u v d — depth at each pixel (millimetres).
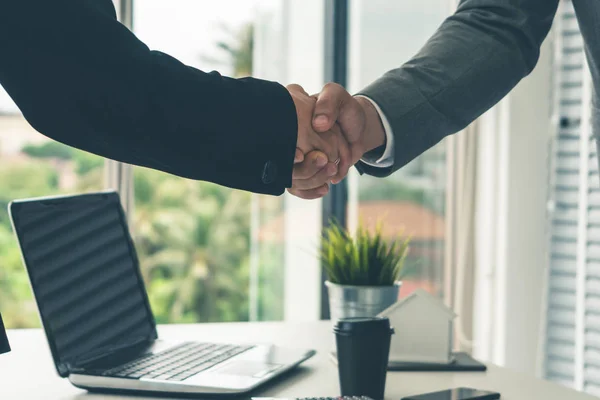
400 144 1218
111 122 892
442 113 1241
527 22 1301
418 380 1115
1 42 829
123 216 1322
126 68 879
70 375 1031
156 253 7473
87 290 1168
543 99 2500
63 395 1017
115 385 1015
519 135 2498
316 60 3084
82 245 1191
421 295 1205
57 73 852
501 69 1282
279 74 3410
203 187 7574
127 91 882
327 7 2727
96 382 1021
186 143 926
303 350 1230
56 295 1100
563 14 2430
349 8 2715
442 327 1192
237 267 7609
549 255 2461
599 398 1021
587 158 2328
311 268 3283
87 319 1148
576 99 2402
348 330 989
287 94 984
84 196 1237
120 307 1237
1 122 7730
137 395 1015
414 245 2799
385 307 1296
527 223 2520
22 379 1098
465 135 2611
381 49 2861
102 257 1229
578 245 2369
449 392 1002
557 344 2449
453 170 2688
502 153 2531
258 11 3631
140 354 1169
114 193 1318
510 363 2529
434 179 2793
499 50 1285
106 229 1265
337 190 2709
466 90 1256
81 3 868
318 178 1183
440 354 1190
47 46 838
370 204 2820
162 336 1393
